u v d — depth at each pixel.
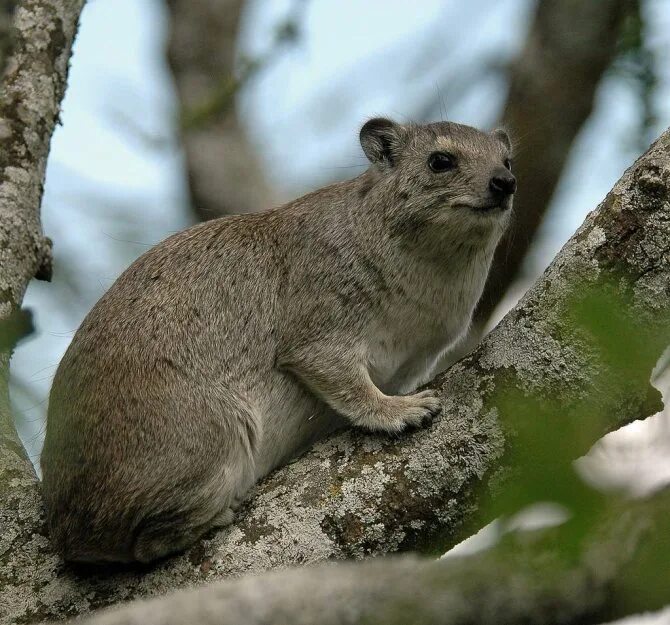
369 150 13.45
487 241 12.73
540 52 16.47
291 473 10.15
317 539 9.61
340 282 12.29
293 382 12.12
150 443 10.73
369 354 12.27
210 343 11.57
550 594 4.36
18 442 11.44
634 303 9.16
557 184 16.47
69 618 9.95
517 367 9.52
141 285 11.71
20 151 12.97
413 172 12.82
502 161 13.20
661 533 4.50
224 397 11.36
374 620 4.36
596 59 16.17
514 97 16.61
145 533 10.42
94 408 10.78
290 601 4.48
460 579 4.38
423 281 12.52
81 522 10.45
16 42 13.42
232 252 12.23
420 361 13.15
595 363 9.10
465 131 13.31
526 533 4.74
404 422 9.94
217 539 10.20
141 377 11.02
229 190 19.50
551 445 6.34
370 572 4.54
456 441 9.66
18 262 12.46
